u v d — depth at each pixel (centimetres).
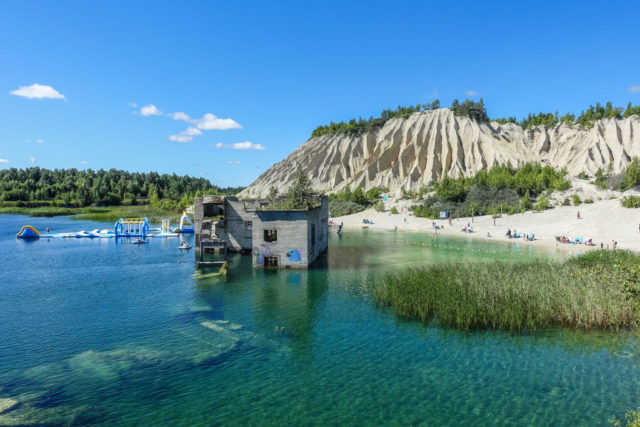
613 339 2277
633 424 1300
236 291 3434
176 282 3800
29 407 1625
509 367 1972
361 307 2952
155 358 2100
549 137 16538
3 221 11538
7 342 2314
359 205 12162
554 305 2578
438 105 18588
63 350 2205
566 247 5791
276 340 2341
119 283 3769
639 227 6025
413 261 4822
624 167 13100
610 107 16188
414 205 10962
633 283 2027
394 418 1552
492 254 5328
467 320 2470
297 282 3747
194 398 1705
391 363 2030
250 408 1630
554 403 1648
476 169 14850
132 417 1561
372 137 17988
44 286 3659
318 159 18475
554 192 10100
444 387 1788
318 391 1761
